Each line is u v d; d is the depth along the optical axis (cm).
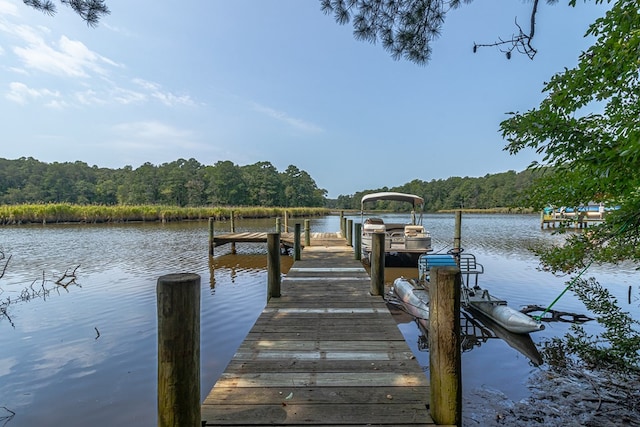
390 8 418
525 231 2366
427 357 452
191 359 167
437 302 206
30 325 548
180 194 6756
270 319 412
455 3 406
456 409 203
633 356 366
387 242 1030
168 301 164
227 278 920
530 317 532
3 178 6794
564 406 323
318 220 4550
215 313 615
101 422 309
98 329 532
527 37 316
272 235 505
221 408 227
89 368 409
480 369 409
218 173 7050
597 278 857
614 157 216
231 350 462
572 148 253
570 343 464
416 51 436
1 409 328
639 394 336
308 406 230
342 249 1091
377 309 451
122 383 376
